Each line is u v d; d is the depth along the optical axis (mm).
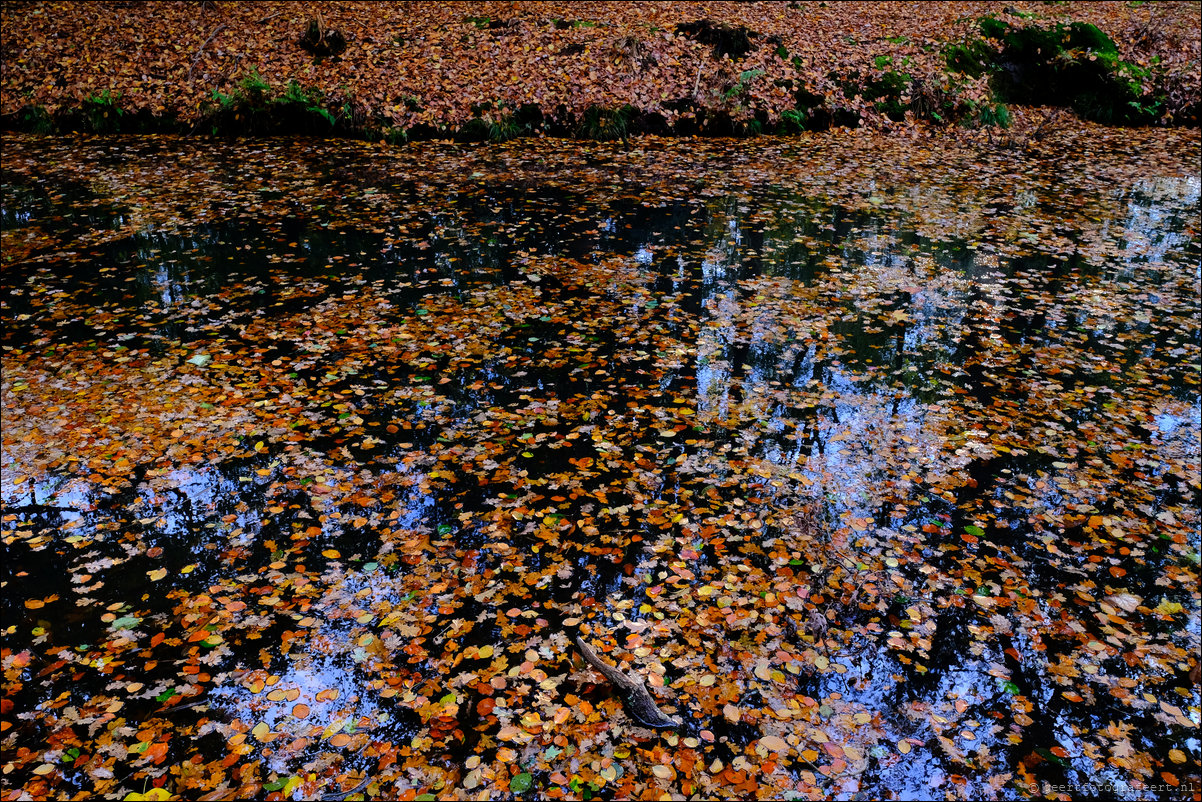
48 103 15688
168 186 12430
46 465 5523
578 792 3342
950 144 15914
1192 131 16922
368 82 16141
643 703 3715
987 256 9867
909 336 7734
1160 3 21391
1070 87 17844
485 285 8867
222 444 5824
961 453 5816
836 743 3598
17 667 3980
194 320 7949
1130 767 3527
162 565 4664
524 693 3828
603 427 6133
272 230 10578
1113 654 4117
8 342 7430
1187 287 8914
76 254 9680
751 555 4770
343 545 4828
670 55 17219
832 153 15055
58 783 3373
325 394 6547
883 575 4617
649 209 11609
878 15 20031
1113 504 5266
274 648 4094
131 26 17891
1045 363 7203
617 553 4770
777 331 7781
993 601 4434
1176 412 6387
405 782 3379
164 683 3883
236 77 16219
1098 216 11445
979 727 3705
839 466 5664
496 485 5422
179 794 3322
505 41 17562
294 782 3379
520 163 14062
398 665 3988
